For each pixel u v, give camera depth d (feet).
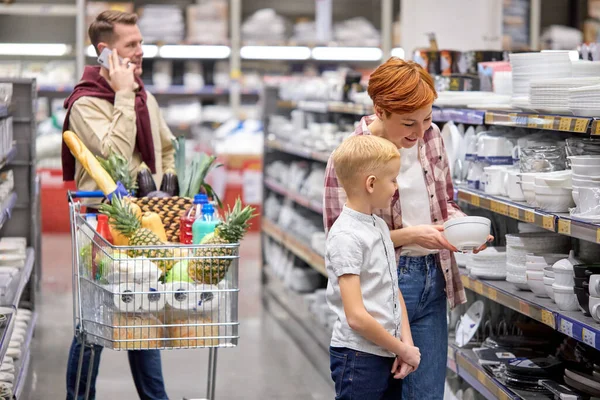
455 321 14.98
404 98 9.23
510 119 12.19
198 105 40.55
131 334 10.11
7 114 17.56
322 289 21.85
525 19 38.65
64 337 20.35
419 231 9.78
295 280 24.11
